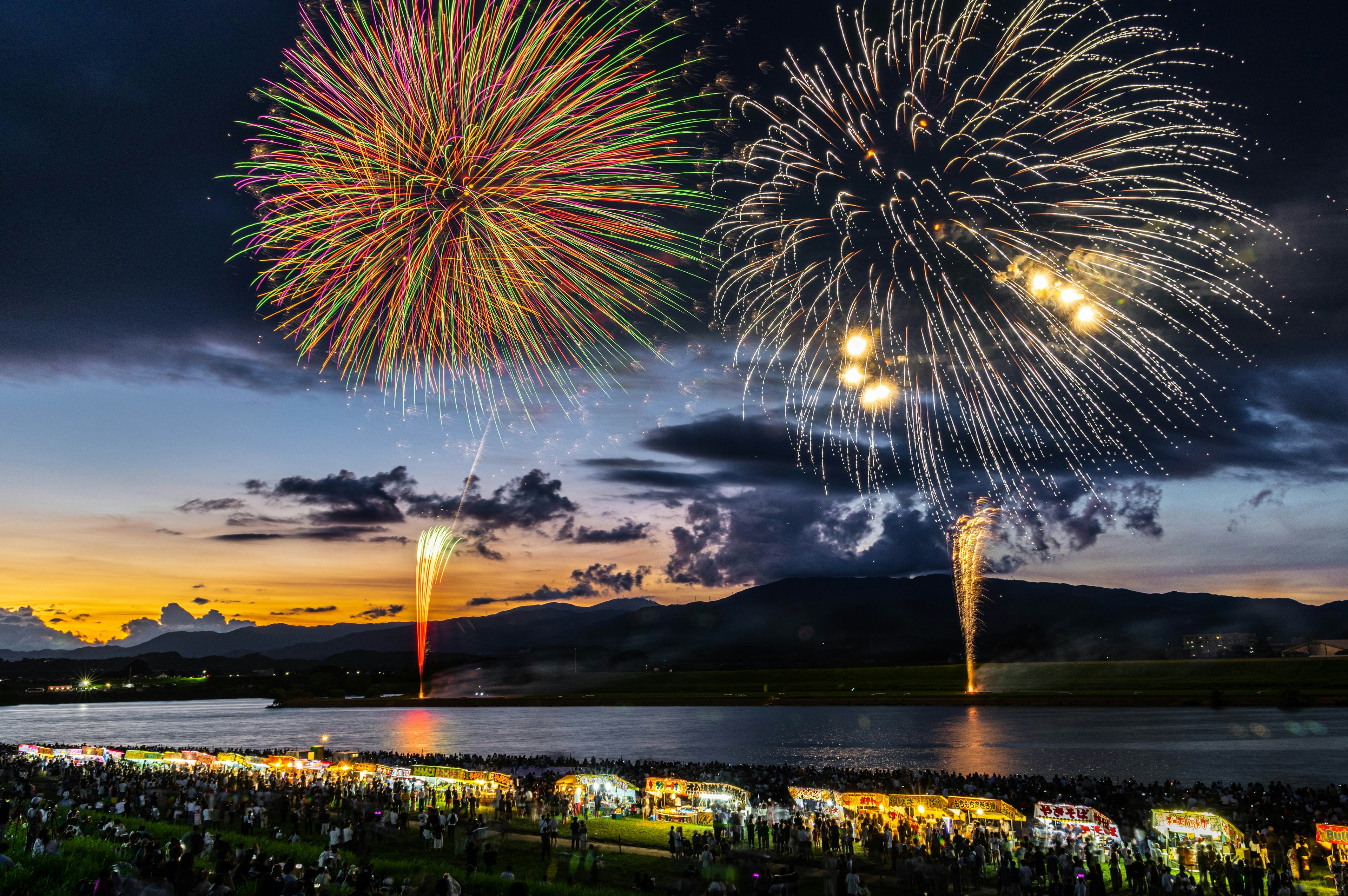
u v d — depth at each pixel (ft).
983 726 451.94
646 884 106.93
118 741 507.71
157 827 129.59
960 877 106.73
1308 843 133.08
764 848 141.79
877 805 148.36
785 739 421.59
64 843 99.81
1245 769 269.23
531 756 363.35
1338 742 333.21
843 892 103.60
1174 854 121.49
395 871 105.40
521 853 135.64
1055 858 108.27
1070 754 319.88
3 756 292.20
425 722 652.89
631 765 268.82
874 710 621.31
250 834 143.74
